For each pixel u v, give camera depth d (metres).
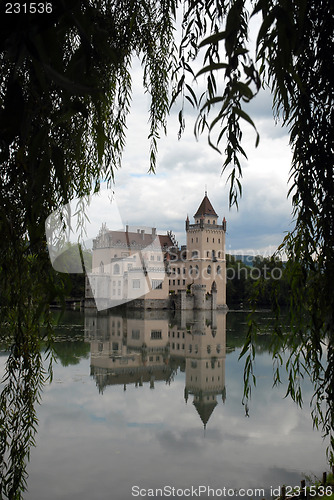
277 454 9.35
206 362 23.17
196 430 11.20
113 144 2.53
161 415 12.59
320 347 1.88
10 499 1.98
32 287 1.68
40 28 0.62
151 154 2.56
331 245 1.82
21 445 2.08
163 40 2.46
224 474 8.20
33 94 1.23
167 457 9.05
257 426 11.48
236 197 1.62
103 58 1.44
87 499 6.87
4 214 1.50
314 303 1.88
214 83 1.49
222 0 1.57
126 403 13.73
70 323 40.97
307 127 1.78
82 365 19.33
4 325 2.05
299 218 1.83
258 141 0.64
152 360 23.39
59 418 11.48
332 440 1.93
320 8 1.66
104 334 33.31
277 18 0.83
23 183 1.54
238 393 15.65
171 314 62.72
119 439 10.15
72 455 8.96
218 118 0.68
